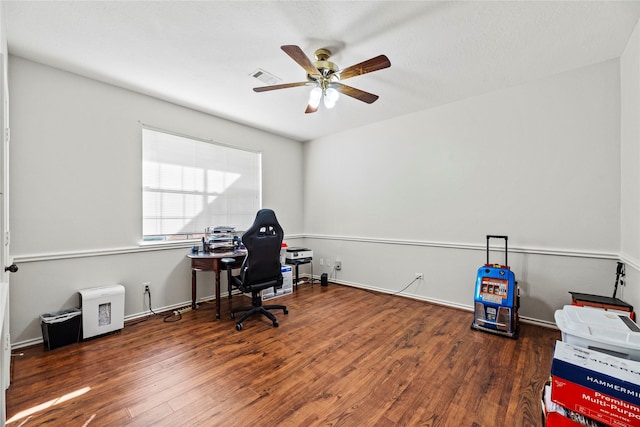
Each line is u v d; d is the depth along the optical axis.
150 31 1.96
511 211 2.86
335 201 4.44
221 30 1.96
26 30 1.93
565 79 2.56
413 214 3.58
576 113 2.51
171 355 2.14
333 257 4.48
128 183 2.86
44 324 2.22
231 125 3.82
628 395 1.01
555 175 2.62
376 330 2.61
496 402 1.61
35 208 2.33
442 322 2.80
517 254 2.83
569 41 2.08
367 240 4.04
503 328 2.46
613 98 2.35
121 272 2.81
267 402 1.61
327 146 4.54
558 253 2.60
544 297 2.68
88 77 2.60
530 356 2.12
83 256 2.56
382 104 3.29
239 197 3.93
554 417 1.15
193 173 3.41
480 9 1.75
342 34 2.00
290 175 4.69
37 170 2.34
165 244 3.11
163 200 3.14
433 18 1.83
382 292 3.88
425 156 3.46
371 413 1.53
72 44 2.11
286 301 3.51
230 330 2.61
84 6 1.71
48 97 2.40
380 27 1.92
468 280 3.15
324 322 2.81
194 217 3.42
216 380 1.82
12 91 2.22
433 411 1.54
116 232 2.78
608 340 1.25
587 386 1.09
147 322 2.81
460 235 3.20
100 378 1.84
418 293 3.54
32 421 1.45
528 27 1.92
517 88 2.81
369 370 1.94
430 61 2.35
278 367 1.98
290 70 2.50
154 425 1.43
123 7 1.73
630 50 2.06
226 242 3.30
